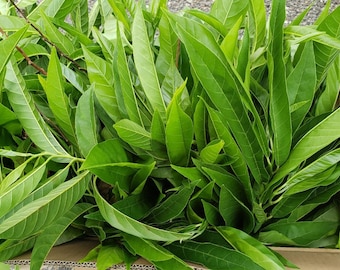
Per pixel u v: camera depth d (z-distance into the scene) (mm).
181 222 510
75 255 476
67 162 490
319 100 541
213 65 429
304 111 500
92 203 518
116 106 513
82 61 618
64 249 496
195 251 464
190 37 421
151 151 498
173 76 516
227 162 480
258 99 521
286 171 469
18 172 458
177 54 538
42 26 626
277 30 449
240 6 553
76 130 474
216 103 439
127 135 467
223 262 445
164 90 513
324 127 458
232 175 490
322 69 527
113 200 525
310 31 509
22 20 578
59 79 474
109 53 561
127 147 503
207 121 499
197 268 450
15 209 448
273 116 457
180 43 539
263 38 529
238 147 479
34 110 490
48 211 427
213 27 522
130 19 636
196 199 493
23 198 433
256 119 460
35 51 584
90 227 510
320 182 477
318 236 496
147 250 444
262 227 522
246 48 473
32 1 658
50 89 475
